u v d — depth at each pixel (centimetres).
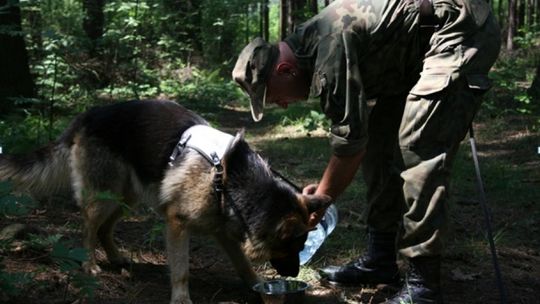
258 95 339
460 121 328
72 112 1051
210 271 438
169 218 370
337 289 409
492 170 743
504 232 539
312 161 823
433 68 324
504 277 435
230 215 359
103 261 441
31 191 439
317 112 1073
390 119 384
